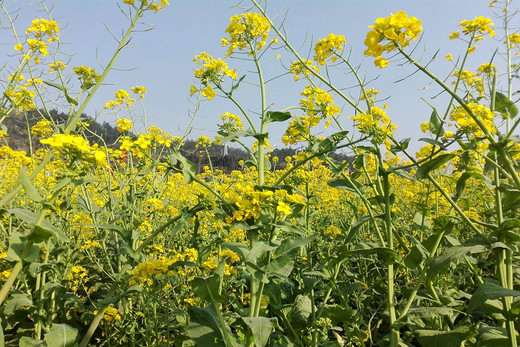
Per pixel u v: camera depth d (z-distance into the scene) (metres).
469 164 0.54
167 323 0.53
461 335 0.46
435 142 0.45
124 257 0.77
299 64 0.73
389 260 0.48
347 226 0.81
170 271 0.54
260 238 0.51
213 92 0.56
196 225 0.55
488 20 0.50
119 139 0.90
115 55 0.60
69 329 0.44
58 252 0.63
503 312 0.41
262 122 0.55
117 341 0.61
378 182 0.58
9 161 1.25
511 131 0.41
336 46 0.62
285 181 0.75
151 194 0.89
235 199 0.51
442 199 0.95
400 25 0.40
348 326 0.59
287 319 0.57
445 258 0.41
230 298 0.67
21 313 0.62
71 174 0.38
